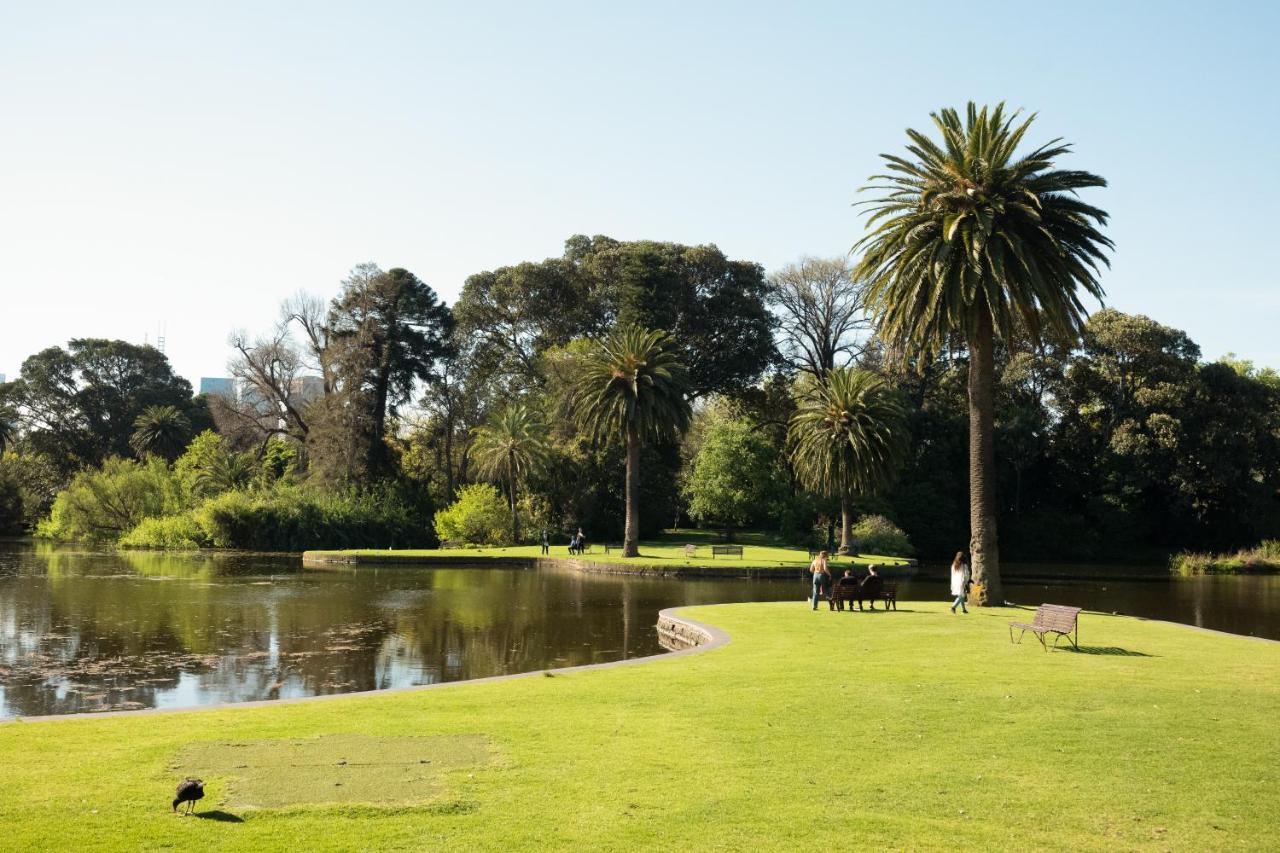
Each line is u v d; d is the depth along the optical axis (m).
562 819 8.52
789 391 84.81
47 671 20.59
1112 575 59.19
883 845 8.04
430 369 84.88
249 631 26.91
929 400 83.38
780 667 16.92
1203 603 40.09
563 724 12.23
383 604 34.12
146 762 10.17
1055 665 17.22
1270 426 72.69
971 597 29.14
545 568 55.22
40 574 46.16
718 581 46.81
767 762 10.47
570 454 76.12
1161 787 9.71
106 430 106.75
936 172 28.12
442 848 7.77
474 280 88.81
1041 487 84.00
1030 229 27.22
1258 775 10.15
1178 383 72.81
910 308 28.61
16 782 9.39
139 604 33.31
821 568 28.03
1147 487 77.56
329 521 69.44
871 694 14.30
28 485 95.94
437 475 89.25
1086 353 77.62
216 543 68.75
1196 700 13.92
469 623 29.03
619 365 58.25
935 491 80.94
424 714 12.82
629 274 78.00
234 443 86.06
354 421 76.94
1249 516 72.94
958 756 10.79
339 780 9.59
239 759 10.34
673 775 9.93
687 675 16.08
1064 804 9.18
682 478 82.44
